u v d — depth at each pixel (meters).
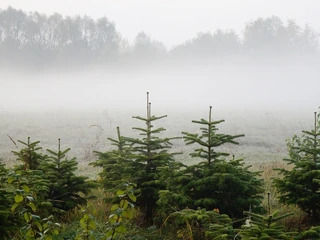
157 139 7.19
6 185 5.96
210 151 6.51
